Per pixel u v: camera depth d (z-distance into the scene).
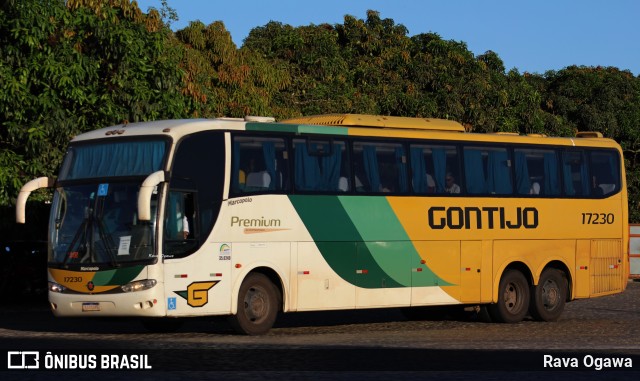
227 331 21.09
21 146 26.67
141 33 27.81
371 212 21.58
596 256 25.67
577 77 57.19
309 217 20.62
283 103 43.31
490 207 23.62
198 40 37.41
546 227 24.67
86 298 18.73
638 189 53.78
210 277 19.12
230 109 36.25
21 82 25.70
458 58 48.25
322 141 21.02
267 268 20.17
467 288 23.12
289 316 26.45
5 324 22.86
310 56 47.09
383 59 49.12
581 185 25.50
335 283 20.95
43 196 26.52
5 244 29.20
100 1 27.16
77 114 26.98
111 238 18.70
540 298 24.61
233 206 19.50
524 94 49.34
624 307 30.16
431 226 22.53
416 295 22.25
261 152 20.05
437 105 46.44
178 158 18.84
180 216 18.81
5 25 25.81
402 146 22.28
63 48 26.59
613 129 55.53
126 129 19.36
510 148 24.22
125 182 18.86
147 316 18.44
